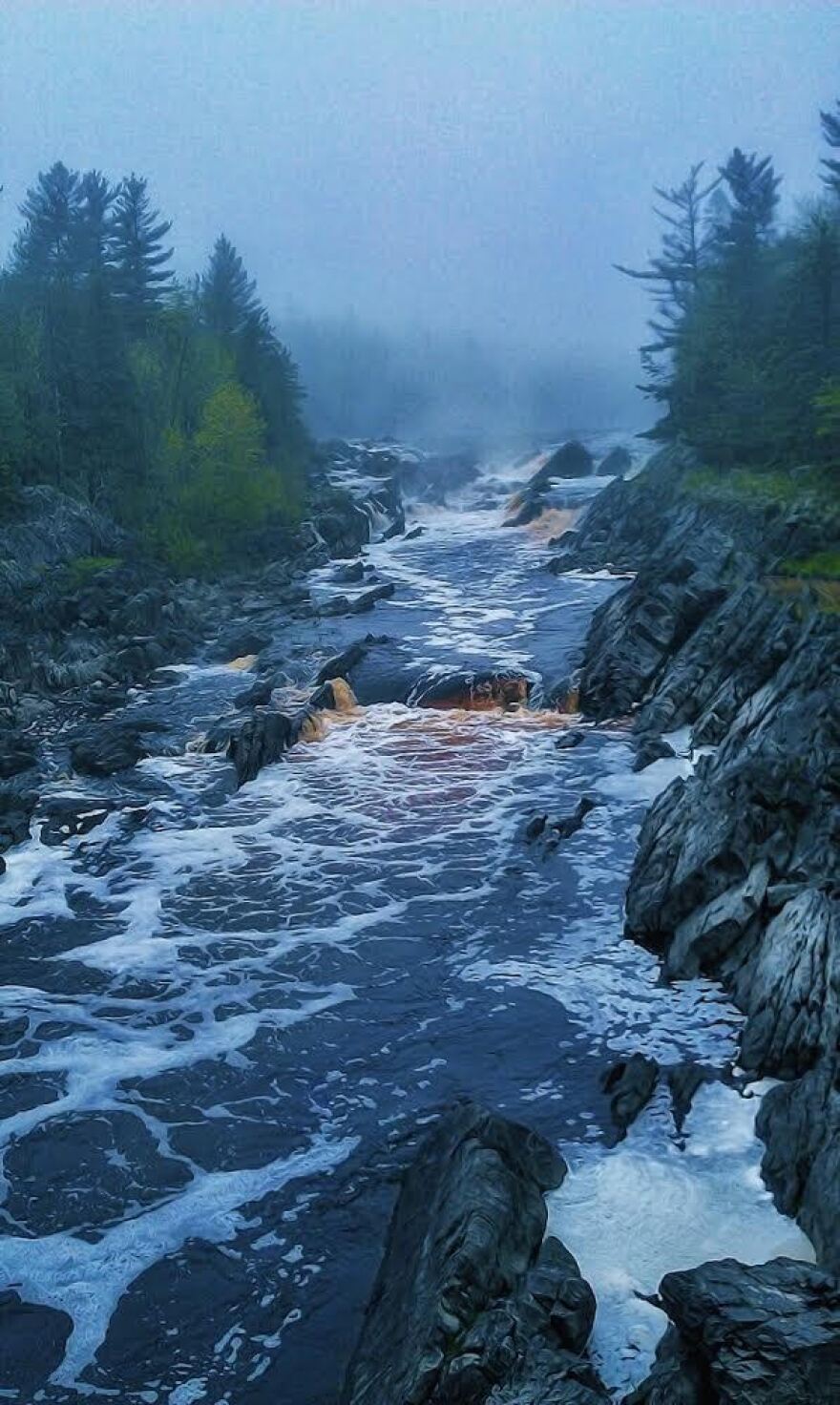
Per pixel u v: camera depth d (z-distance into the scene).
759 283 76.75
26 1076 19.81
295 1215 16.25
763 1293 12.29
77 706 43.53
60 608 51.47
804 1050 18.12
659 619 39.31
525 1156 15.86
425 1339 12.45
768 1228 15.05
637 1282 14.16
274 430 98.75
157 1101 19.00
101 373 72.50
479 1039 20.36
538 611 54.94
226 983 22.86
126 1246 15.73
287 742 37.06
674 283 95.12
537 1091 18.70
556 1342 12.79
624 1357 13.02
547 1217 15.19
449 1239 13.60
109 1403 13.30
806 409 57.78
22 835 30.30
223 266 124.50
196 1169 17.28
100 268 103.44
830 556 41.72
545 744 36.34
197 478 74.88
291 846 29.52
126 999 22.31
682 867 23.44
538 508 88.25
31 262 114.12
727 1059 19.19
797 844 22.64
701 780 27.12
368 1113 18.50
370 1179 16.92
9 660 45.12
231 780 34.50
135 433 73.31
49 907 26.45
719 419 62.66
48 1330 14.35
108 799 32.88
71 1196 16.77
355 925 25.08
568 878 26.70
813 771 23.64
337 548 77.12
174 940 24.70
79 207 117.62
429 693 41.59
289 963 23.58
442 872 27.45
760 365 66.25
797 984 18.98
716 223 89.56
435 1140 16.41
